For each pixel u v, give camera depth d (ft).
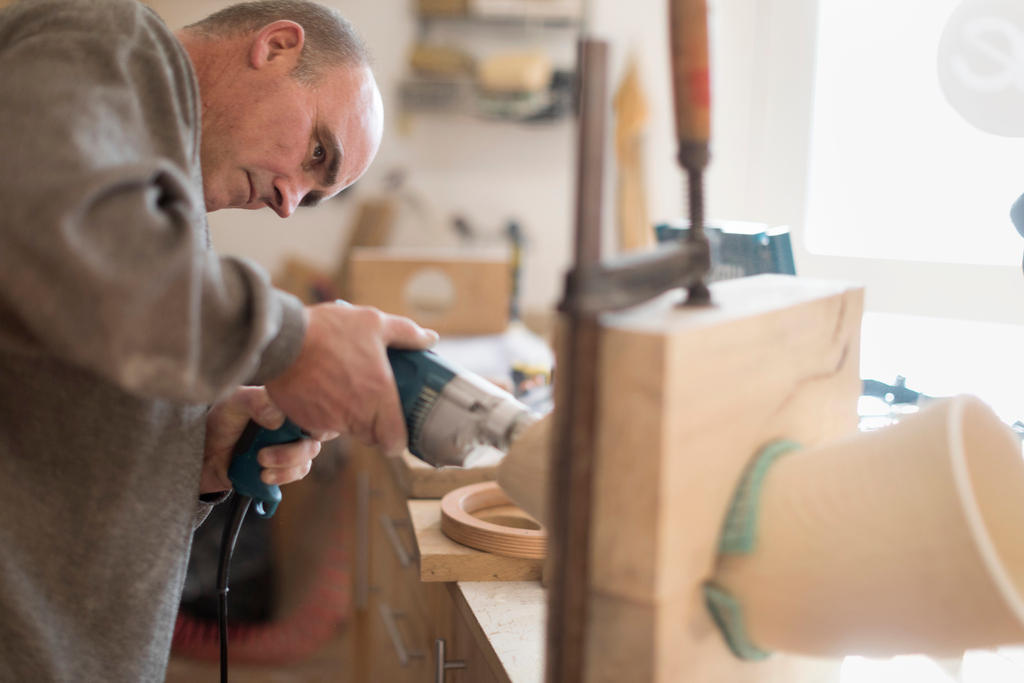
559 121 8.38
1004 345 4.39
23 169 1.94
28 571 2.58
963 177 4.52
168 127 2.49
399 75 8.48
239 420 3.19
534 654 2.57
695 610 1.83
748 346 1.86
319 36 3.38
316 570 7.80
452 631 3.44
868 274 4.67
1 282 1.88
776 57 4.90
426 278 8.68
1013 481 2.01
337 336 2.39
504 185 8.70
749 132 5.08
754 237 3.40
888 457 1.75
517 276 7.45
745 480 1.90
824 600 1.77
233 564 7.61
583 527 1.65
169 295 1.88
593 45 1.50
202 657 7.63
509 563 3.14
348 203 8.74
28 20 2.54
